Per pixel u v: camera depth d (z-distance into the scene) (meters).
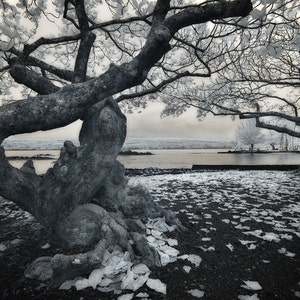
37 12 4.30
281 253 3.31
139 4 3.66
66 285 2.52
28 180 3.13
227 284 2.60
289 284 2.59
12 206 6.49
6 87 7.46
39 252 3.32
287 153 50.19
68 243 3.36
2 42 3.34
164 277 2.71
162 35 2.58
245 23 3.31
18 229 4.41
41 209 3.22
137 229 3.71
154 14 3.37
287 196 6.98
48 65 4.49
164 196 7.08
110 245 3.17
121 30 5.88
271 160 28.75
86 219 3.40
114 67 2.76
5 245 3.62
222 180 10.31
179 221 4.38
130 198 4.38
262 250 3.41
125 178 4.68
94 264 2.72
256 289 2.47
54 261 2.55
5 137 2.47
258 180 10.22
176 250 3.32
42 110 2.51
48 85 3.73
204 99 10.40
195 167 16.12
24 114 2.44
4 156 2.85
